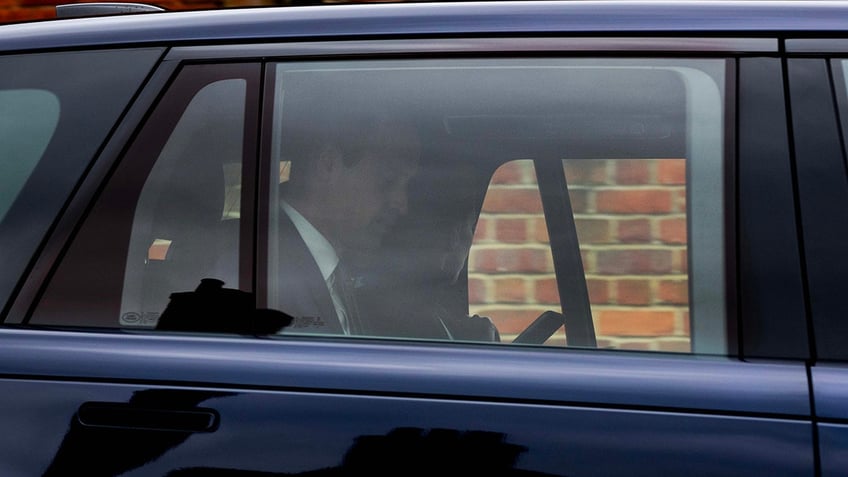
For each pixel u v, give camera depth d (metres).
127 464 6.64
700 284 6.94
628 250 7.20
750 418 6.48
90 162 7.30
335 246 7.25
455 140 7.34
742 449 6.41
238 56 7.41
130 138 7.33
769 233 6.83
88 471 6.65
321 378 6.72
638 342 6.99
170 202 7.25
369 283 7.21
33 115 7.46
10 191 7.32
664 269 7.09
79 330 7.04
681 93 7.16
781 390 6.54
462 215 7.30
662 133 7.15
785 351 6.68
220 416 6.66
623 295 7.14
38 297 7.12
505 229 7.33
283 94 7.35
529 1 7.50
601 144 7.22
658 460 6.41
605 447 6.45
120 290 7.12
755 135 7.00
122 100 7.41
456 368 6.74
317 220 7.25
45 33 7.75
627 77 7.21
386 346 6.93
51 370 6.86
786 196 6.87
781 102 7.04
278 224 7.19
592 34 7.29
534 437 6.50
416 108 7.31
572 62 7.26
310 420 6.61
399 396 6.64
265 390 6.70
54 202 7.26
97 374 6.82
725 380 6.60
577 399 6.59
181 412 6.70
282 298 7.09
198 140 7.32
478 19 7.40
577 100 7.25
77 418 6.73
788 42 7.16
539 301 7.27
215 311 7.07
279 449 6.57
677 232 7.08
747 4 7.34
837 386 6.52
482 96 7.29
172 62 7.45
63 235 7.21
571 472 6.43
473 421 6.55
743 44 7.18
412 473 6.51
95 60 7.55
